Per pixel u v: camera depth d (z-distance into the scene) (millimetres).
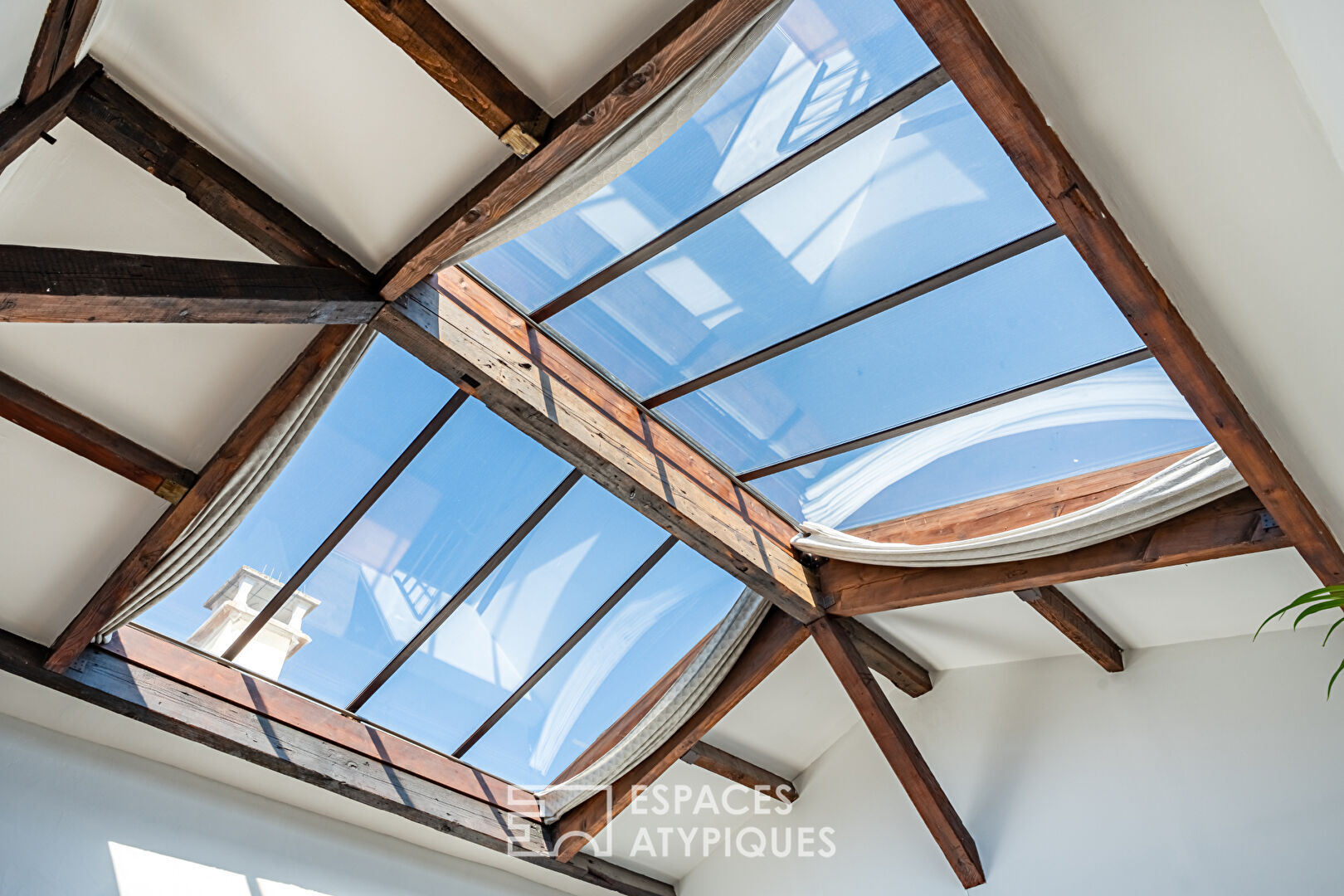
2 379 3561
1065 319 3799
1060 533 4230
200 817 4789
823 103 3363
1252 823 4609
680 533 4598
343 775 5117
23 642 4277
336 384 3789
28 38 2439
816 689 6102
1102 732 5270
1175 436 4102
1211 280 2914
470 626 5066
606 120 2877
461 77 2850
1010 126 2646
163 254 3479
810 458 4770
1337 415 3123
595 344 4359
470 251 3389
